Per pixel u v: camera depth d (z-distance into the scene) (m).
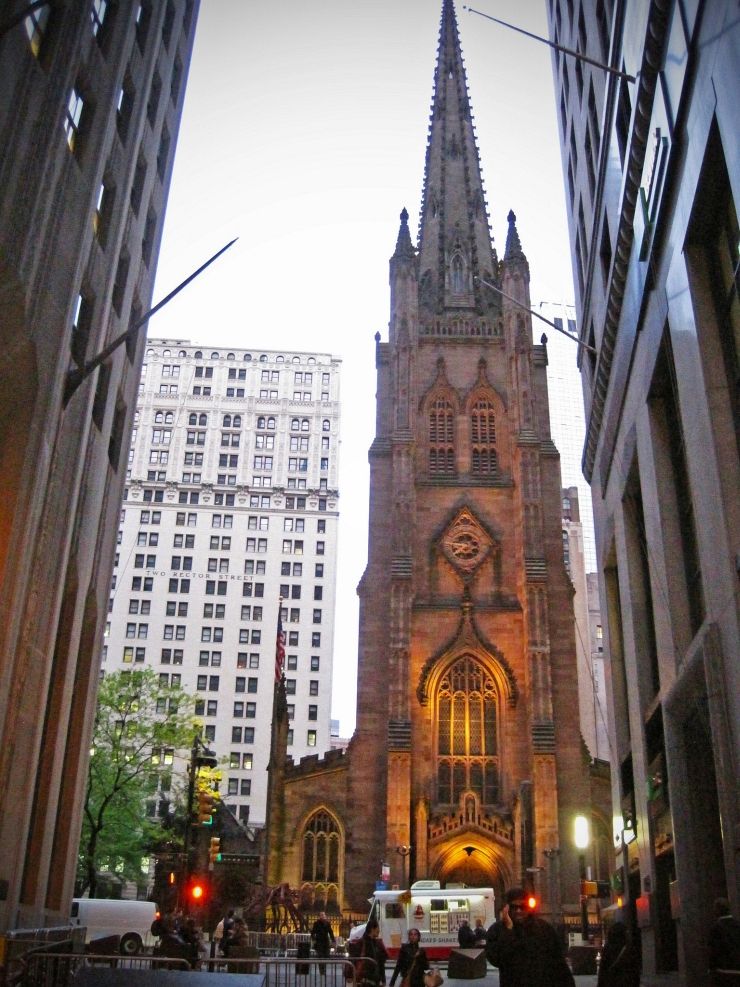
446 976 35.84
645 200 24.92
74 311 28.36
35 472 24.27
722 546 19.38
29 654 25.59
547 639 65.06
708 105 18.62
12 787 24.97
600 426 38.22
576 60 40.91
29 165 22.61
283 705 65.75
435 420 75.31
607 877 60.81
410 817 61.19
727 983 14.09
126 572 142.50
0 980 17.98
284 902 54.75
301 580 144.50
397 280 79.88
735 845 18.88
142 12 35.97
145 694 68.06
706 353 20.30
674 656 25.38
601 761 63.84
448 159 92.25
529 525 68.94
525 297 78.81
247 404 156.50
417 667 65.81
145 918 42.22
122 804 58.75
